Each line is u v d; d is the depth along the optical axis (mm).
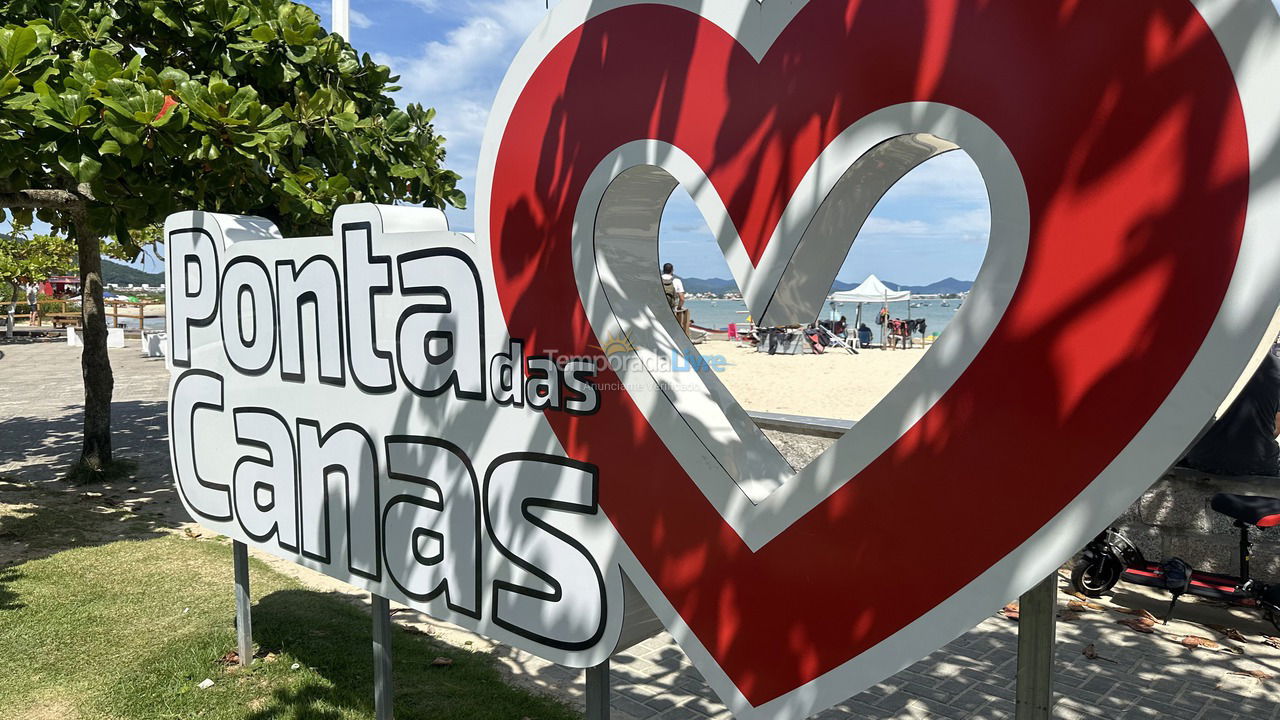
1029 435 1861
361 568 3746
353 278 3629
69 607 5477
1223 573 6004
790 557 2328
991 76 1860
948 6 1914
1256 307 1549
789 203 2182
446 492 3324
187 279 4652
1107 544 5926
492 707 4234
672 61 2438
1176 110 1635
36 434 12477
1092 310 1754
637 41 2521
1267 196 1532
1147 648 5168
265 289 4113
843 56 2076
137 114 5320
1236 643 5250
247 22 7117
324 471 3889
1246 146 1556
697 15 2367
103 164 5719
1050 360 1820
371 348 3578
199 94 5676
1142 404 1693
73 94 5355
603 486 2777
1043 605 2027
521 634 3084
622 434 2711
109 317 41906
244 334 4281
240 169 6301
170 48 7258
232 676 4547
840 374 19047
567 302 2797
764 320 2281
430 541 3412
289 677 4508
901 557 2100
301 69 7277
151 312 52500
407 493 3490
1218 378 1596
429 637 5230
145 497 8648
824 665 2271
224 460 4520
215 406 4547
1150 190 1671
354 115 6918
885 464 2119
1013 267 1867
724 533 2479
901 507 2092
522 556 3053
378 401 3576
